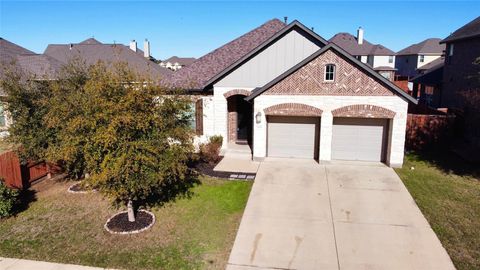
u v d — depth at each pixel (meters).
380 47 56.22
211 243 10.39
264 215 12.12
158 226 11.39
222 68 20.50
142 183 10.37
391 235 10.72
